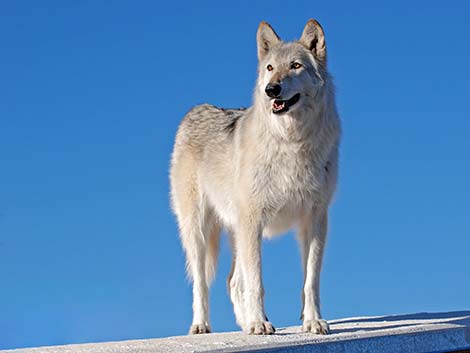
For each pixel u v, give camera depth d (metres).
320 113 7.34
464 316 8.93
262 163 7.42
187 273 9.25
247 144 7.62
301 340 5.80
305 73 7.26
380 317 9.44
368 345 5.92
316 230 7.52
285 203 7.51
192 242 9.10
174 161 9.55
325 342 5.67
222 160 8.50
